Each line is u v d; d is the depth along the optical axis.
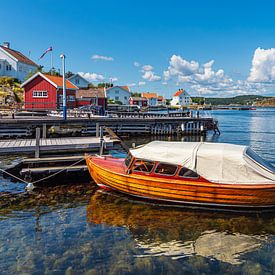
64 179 14.02
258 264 7.30
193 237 8.58
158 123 32.91
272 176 10.08
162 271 6.95
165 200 10.93
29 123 24.97
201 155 10.40
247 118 76.88
